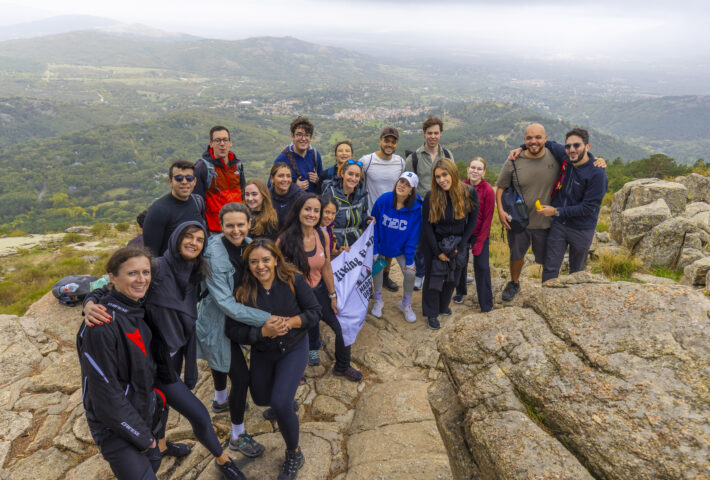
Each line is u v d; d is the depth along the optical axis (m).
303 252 3.65
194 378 3.01
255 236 3.85
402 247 4.92
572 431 1.64
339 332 4.02
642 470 1.41
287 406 2.85
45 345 4.92
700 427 1.45
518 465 1.58
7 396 4.02
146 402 2.42
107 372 2.21
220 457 2.90
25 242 25.44
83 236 26.12
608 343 1.87
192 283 2.75
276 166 4.36
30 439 3.54
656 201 7.27
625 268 6.40
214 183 4.36
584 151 4.46
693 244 6.32
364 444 3.14
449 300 5.13
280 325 2.90
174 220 3.63
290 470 2.95
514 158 4.94
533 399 1.82
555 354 1.93
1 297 15.55
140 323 2.38
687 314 1.88
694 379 1.62
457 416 2.14
